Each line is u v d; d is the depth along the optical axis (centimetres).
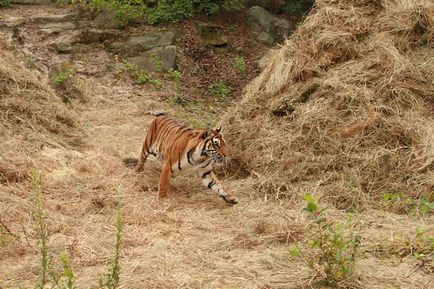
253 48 1462
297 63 886
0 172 748
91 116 1108
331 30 898
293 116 823
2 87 938
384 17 902
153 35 1391
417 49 880
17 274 535
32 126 901
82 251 583
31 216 652
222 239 622
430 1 910
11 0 1515
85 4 1493
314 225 630
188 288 513
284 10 1608
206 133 728
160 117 816
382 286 517
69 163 833
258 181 763
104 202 711
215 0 1495
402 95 807
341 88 820
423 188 711
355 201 704
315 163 759
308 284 520
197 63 1379
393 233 623
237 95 1312
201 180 791
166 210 705
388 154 747
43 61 1285
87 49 1348
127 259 568
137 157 914
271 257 573
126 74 1293
